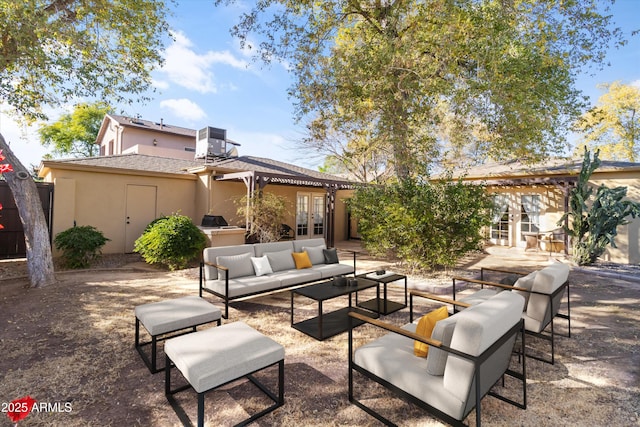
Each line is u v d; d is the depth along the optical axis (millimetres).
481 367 1996
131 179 10234
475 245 6836
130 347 3623
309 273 5703
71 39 6441
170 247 7625
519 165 12609
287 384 2914
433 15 6930
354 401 2609
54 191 8555
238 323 3049
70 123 23281
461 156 13164
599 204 8391
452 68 6715
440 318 2605
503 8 6887
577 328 4254
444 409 2049
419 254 7105
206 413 2494
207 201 11023
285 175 10406
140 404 2600
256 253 5809
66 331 4035
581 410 2520
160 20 7598
